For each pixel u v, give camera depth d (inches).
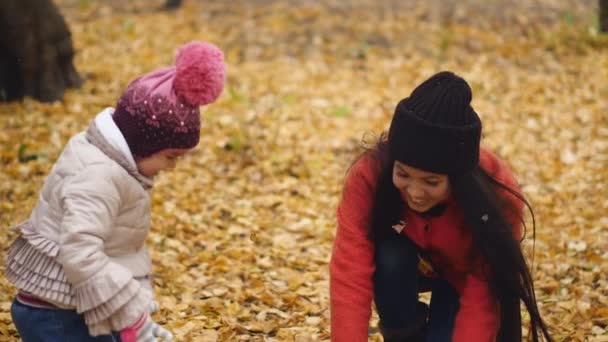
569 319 180.5
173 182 267.4
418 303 142.7
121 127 123.3
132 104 122.4
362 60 404.8
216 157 288.2
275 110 333.7
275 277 207.2
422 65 398.0
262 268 212.5
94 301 115.5
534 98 363.3
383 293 135.3
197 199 256.4
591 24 467.2
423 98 116.9
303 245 227.5
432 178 118.8
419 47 423.5
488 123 332.2
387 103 350.9
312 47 418.6
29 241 121.0
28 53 323.0
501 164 129.8
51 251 119.0
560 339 172.6
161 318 182.1
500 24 465.4
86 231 115.5
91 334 118.0
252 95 351.3
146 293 119.3
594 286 198.4
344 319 126.5
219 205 252.7
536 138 319.6
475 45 428.1
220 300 192.4
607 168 285.7
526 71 398.6
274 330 179.5
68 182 118.7
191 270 210.1
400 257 133.1
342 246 130.0
